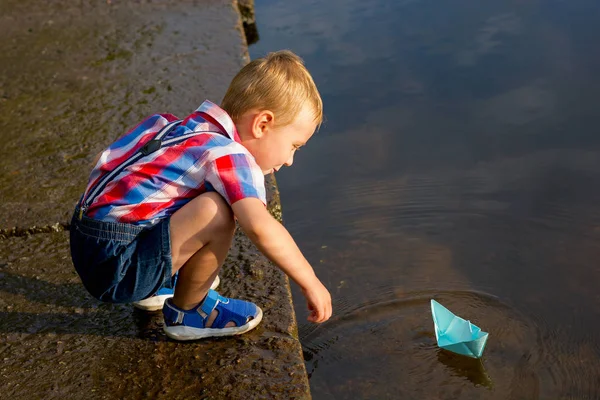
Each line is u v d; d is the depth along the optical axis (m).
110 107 3.58
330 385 2.36
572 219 3.16
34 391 1.94
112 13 4.82
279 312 2.21
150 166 1.84
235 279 2.36
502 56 4.48
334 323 2.65
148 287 1.90
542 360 2.44
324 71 4.48
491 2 5.26
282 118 1.91
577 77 4.18
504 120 3.85
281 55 1.97
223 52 4.17
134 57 4.15
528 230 3.12
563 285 2.80
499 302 2.72
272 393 1.91
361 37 4.93
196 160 1.83
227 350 2.06
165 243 1.83
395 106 4.05
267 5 5.64
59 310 2.25
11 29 4.64
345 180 3.49
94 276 1.91
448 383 2.35
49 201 2.81
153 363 2.03
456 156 3.60
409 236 3.13
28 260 2.50
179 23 4.61
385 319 2.66
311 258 3.01
